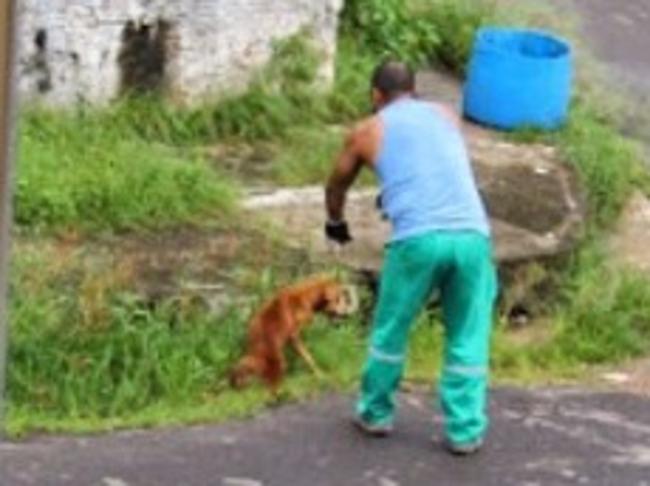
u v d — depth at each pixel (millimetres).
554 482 10664
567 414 11891
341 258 13672
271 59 17125
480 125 18047
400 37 19703
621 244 16188
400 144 10297
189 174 14602
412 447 10914
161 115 16281
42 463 10250
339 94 17484
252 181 15609
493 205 15547
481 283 10414
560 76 17938
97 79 16062
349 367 12242
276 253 13648
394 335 10633
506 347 13383
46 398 11359
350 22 19594
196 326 12188
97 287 12234
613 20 23266
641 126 19844
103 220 13797
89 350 11680
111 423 11055
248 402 11539
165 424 11094
